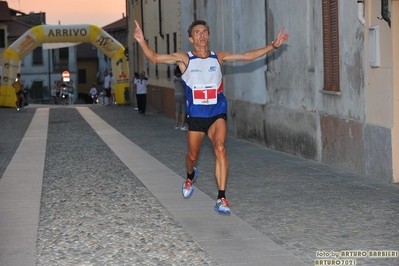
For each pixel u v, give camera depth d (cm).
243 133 2141
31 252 757
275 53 1822
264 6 1906
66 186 1232
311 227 846
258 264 686
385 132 1171
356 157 1298
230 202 1032
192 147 953
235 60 932
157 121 3131
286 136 1727
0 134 2536
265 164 1485
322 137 1480
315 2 1506
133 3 4856
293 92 1681
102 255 736
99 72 9800
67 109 4475
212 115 922
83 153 1797
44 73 8781
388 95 1162
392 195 1052
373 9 1208
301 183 1196
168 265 690
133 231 850
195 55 918
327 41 1446
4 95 4588
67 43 4750
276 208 975
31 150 1919
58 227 886
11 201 1091
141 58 4559
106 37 4716
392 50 1140
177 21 3300
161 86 3756
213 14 2519
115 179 1303
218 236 813
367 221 870
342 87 1367
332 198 1041
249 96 2086
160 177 1323
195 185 1216
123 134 2406
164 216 942
